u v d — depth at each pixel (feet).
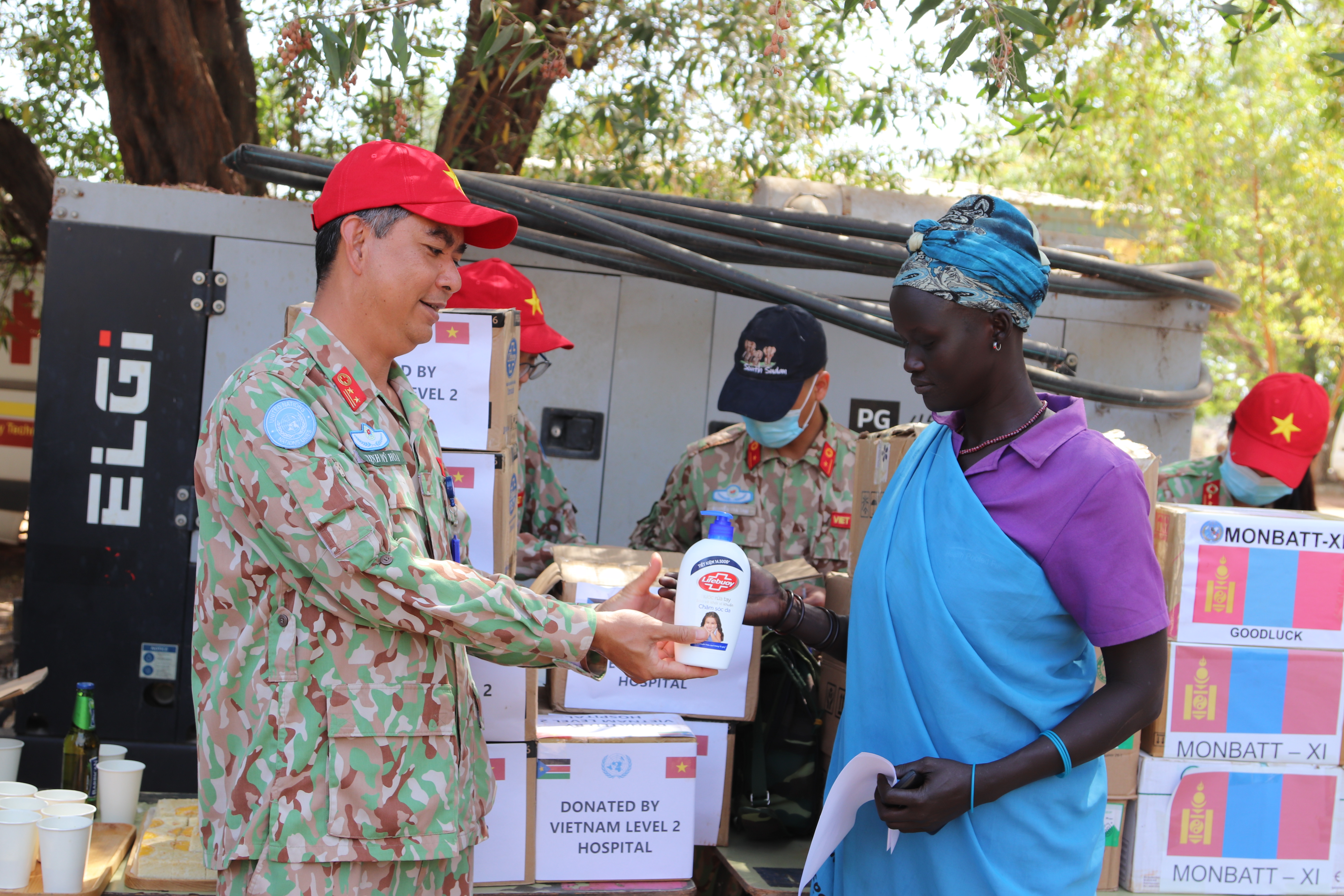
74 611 10.01
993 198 4.85
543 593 7.14
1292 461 9.23
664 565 7.60
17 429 20.98
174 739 10.07
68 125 18.08
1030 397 5.05
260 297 10.19
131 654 10.02
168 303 10.10
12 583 22.15
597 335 11.19
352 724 4.50
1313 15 16.07
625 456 11.27
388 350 4.97
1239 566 6.64
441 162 4.88
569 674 7.24
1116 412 11.68
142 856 6.35
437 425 6.33
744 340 9.26
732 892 7.94
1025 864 4.85
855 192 12.46
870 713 5.17
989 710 4.83
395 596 4.44
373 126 14.83
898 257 10.45
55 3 17.26
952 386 4.88
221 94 16.21
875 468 7.39
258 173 10.15
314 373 4.67
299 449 4.39
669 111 16.20
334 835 4.44
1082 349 11.63
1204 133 29.48
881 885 5.21
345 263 4.80
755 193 12.74
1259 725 6.73
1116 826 6.76
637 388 11.27
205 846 4.72
